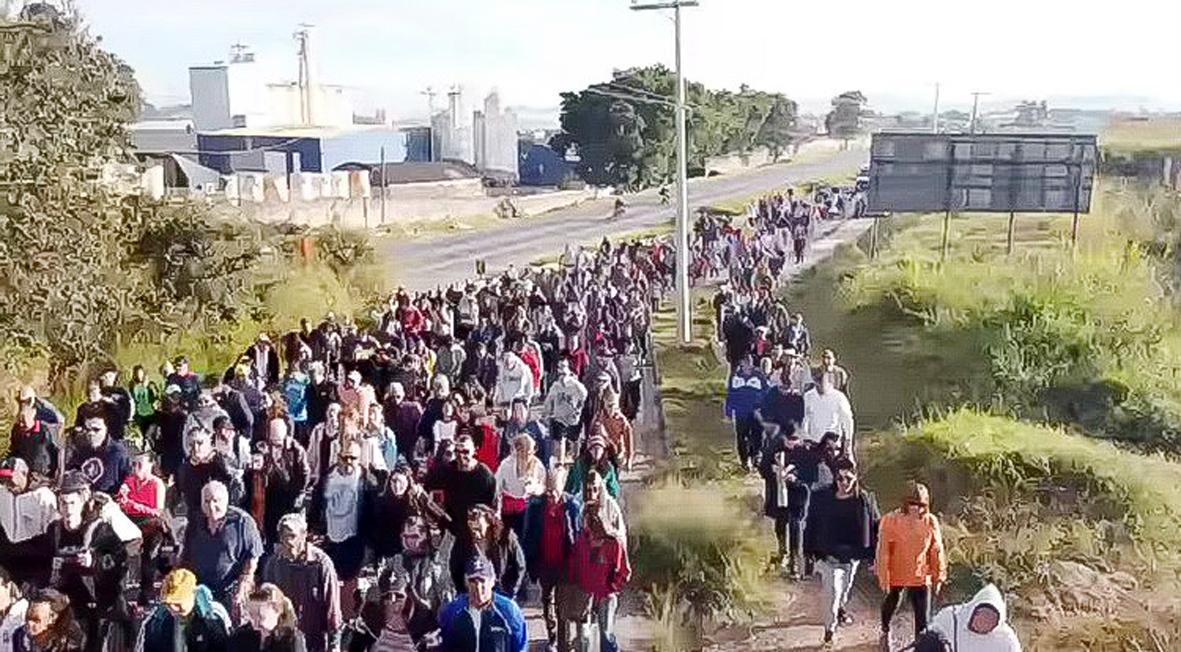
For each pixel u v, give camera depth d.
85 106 20.66
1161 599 11.69
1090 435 19.25
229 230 26.56
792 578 12.04
